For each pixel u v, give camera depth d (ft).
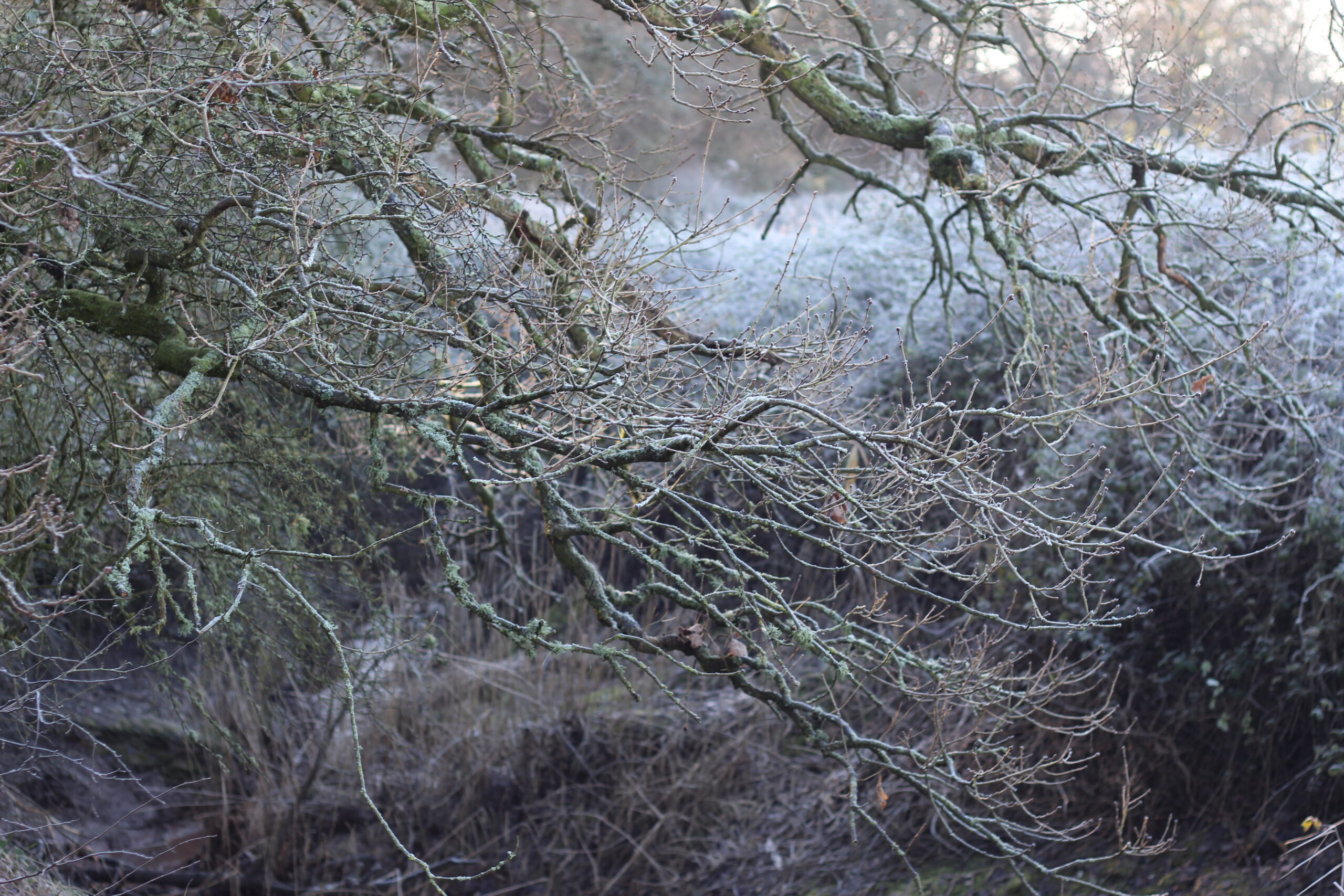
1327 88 19.33
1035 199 21.06
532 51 15.02
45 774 21.93
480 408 10.12
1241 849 20.33
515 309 11.63
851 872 24.44
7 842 16.39
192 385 10.19
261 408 17.30
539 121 17.46
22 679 13.83
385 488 11.17
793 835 25.96
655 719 28.63
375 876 26.07
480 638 29.53
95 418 15.24
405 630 24.30
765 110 19.15
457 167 11.80
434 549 11.21
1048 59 18.54
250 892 24.62
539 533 30.63
